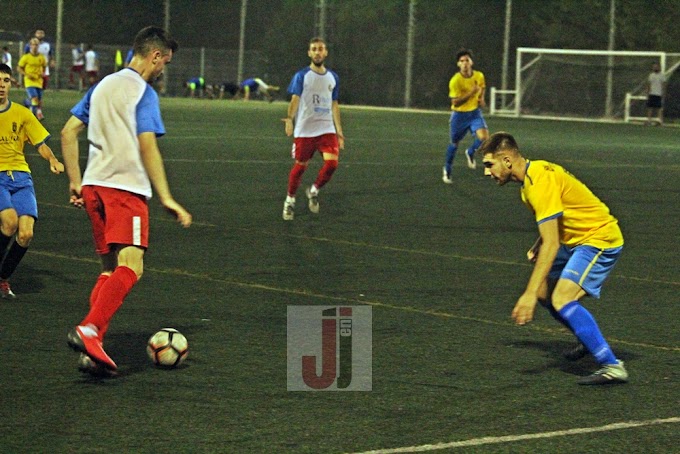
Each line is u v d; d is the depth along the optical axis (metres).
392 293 14.09
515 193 25.97
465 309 13.25
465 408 9.13
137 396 9.27
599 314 13.18
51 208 21.05
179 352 10.16
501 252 17.56
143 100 10.12
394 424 8.62
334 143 20.86
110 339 11.31
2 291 13.22
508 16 67.94
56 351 10.75
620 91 66.81
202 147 36.50
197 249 17.05
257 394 9.41
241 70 79.06
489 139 10.22
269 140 40.25
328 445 8.05
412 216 21.58
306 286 14.40
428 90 77.00
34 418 8.59
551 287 10.73
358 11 78.12
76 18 92.56
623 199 25.53
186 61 85.75
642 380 10.20
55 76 78.56
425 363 10.62
